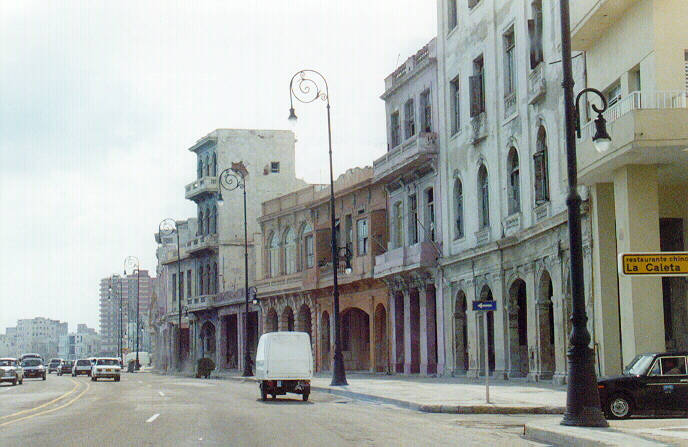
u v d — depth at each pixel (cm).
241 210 8444
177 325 9738
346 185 5825
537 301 3431
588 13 2692
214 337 8606
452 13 4488
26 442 1587
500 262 3797
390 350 5256
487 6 3959
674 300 2744
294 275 6619
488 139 3947
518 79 3606
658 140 2245
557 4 3212
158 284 11225
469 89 4144
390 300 5253
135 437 1666
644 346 2383
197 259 9088
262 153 8544
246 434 1716
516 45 3628
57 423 2036
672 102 2372
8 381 5241
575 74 3077
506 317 3762
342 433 1728
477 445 1502
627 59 2630
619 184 2491
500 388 3089
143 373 9362
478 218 4066
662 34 2442
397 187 5144
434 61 4653
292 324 7031
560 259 3148
